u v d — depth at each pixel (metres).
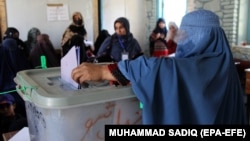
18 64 2.43
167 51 3.86
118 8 4.82
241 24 3.23
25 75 0.86
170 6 4.43
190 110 0.64
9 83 2.24
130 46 2.68
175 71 0.64
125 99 0.68
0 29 4.06
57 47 4.41
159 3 4.69
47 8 4.30
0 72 2.25
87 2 4.55
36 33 3.91
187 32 0.79
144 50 4.96
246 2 3.20
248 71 2.53
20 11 4.14
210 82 0.66
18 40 3.55
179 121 0.62
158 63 0.65
